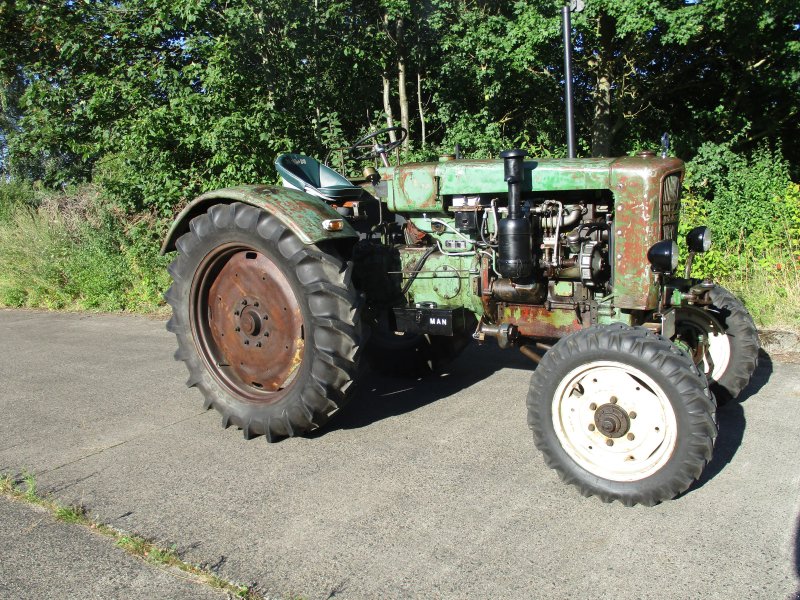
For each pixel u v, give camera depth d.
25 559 2.72
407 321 4.16
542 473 3.39
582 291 3.65
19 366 5.97
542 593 2.41
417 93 12.11
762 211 7.23
